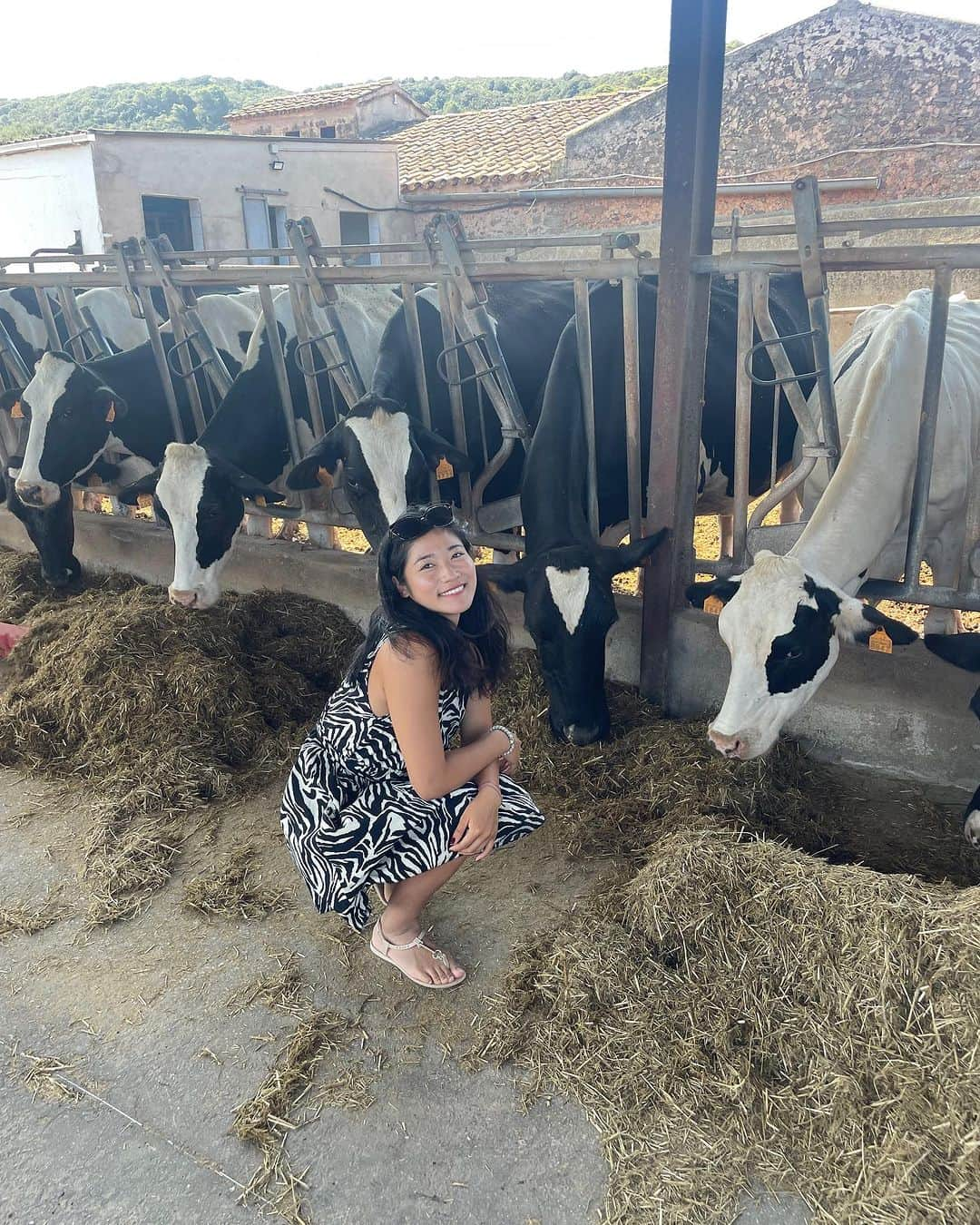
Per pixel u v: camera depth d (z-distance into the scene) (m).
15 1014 2.54
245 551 5.32
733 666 2.98
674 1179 1.96
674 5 3.04
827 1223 1.85
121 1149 2.13
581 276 3.64
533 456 3.86
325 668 4.55
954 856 3.00
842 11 13.16
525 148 19.19
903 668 3.41
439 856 2.40
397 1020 2.47
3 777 3.81
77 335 5.93
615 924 2.63
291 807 2.47
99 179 16.38
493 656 2.40
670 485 3.68
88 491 7.11
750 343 3.46
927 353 3.17
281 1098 2.23
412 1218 1.94
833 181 13.20
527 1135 2.11
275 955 2.74
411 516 2.13
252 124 26.77
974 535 3.38
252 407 4.95
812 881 2.42
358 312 5.34
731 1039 2.25
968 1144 1.85
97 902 2.99
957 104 12.90
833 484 3.36
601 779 3.49
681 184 3.27
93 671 4.07
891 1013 2.10
